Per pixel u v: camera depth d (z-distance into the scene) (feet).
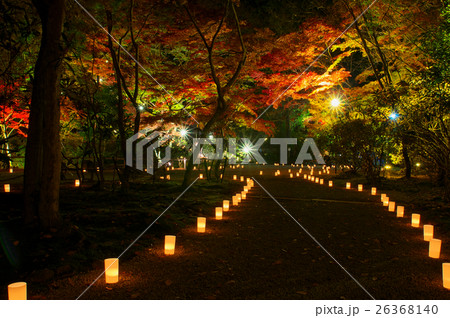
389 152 58.44
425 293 13.12
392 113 40.09
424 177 58.34
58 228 17.94
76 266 15.30
